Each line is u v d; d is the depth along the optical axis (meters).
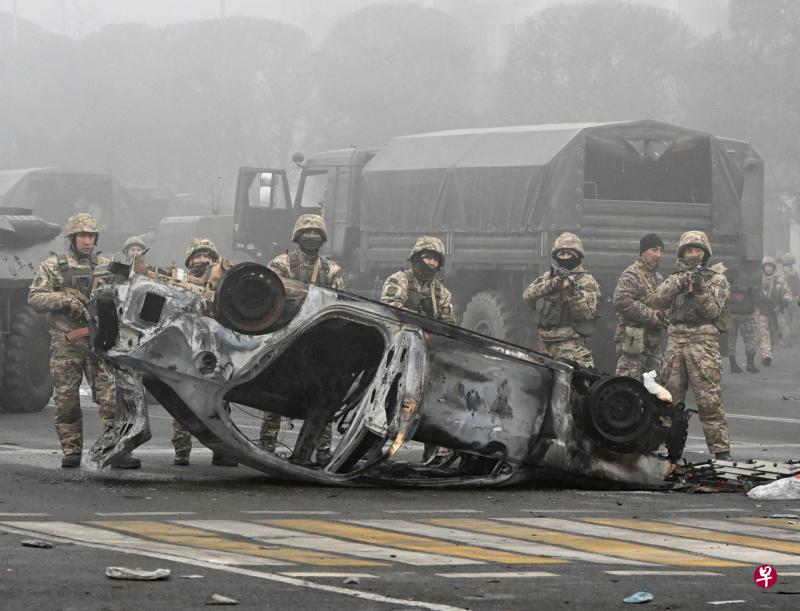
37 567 13.12
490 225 46.12
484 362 20.83
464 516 17.72
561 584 12.90
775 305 60.50
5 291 35.38
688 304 25.97
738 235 46.88
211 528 16.17
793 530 17.02
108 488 20.30
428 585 12.65
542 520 17.45
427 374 20.34
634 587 12.82
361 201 50.84
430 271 24.08
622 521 17.53
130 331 20.27
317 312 20.56
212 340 20.17
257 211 56.94
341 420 23.19
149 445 27.97
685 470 22.00
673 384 26.20
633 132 45.22
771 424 35.50
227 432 20.44
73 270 23.70
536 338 45.94
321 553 14.42
